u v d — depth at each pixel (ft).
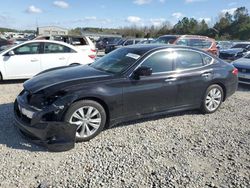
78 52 35.27
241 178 12.89
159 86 18.49
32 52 32.83
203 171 13.37
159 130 18.15
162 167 13.56
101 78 16.81
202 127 19.10
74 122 15.62
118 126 18.44
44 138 14.60
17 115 16.43
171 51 19.65
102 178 12.45
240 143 16.66
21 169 12.90
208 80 21.07
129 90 17.26
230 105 24.93
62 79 16.57
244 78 33.73
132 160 14.10
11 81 33.60
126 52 19.57
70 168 13.16
